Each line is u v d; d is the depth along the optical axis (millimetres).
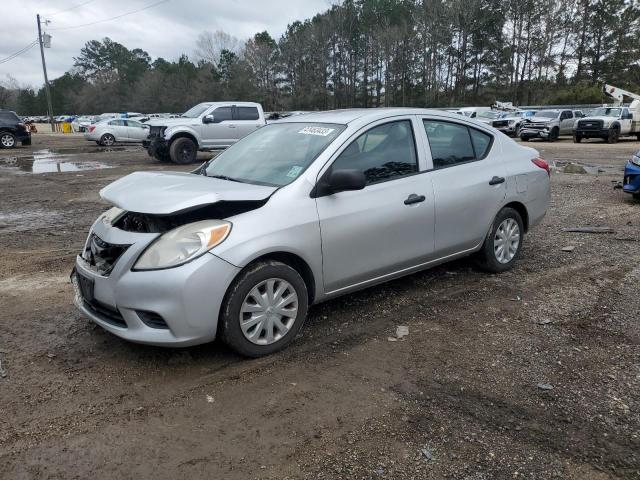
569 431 2846
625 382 3320
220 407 3088
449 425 2906
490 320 4281
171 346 3342
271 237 3523
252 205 3637
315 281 3861
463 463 2609
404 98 68438
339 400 3154
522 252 6203
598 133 25766
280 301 3670
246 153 4586
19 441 2781
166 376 3424
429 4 64688
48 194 11367
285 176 3963
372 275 4242
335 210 3885
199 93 79812
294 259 3779
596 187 11203
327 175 3920
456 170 4809
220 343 3867
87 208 9664
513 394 3199
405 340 3934
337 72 73375
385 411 3041
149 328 3318
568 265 5680
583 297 4746
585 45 60594
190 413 3029
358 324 4219
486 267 5312
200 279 3264
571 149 22125
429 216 4508
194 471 2562
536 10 60094
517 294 4840
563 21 60219
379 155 4293
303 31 74625
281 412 3039
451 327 4156
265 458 2654
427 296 4805
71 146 27938
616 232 7094
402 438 2801
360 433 2846
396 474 2537
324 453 2689
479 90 65188
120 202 3506
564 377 3389
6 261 6117
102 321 3533
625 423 2908
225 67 79438
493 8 61906
